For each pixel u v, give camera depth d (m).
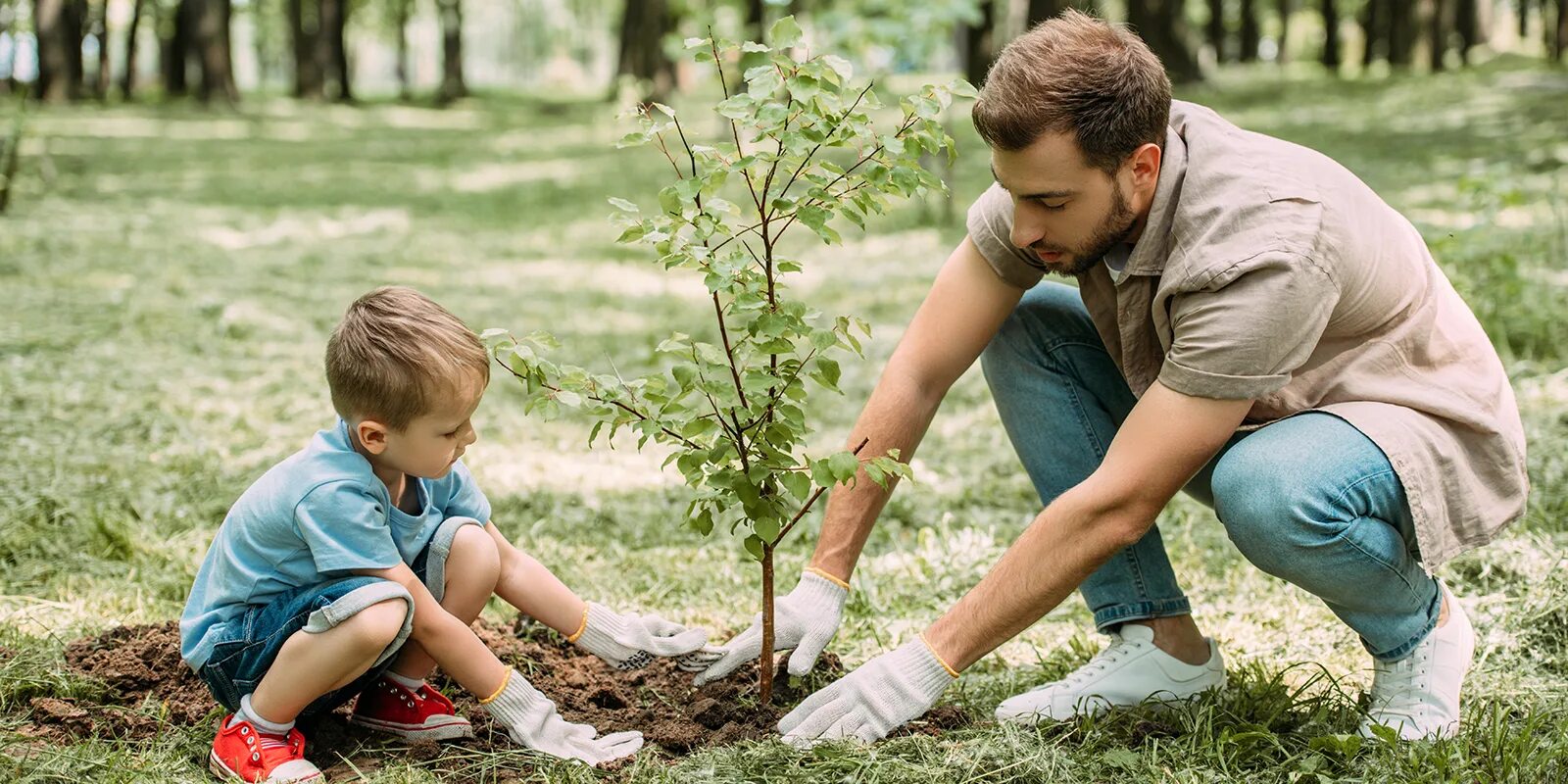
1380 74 25.95
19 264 8.48
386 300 2.41
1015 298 2.80
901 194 2.42
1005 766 2.46
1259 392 2.32
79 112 26.28
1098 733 2.62
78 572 3.69
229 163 17.22
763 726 2.68
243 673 2.47
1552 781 2.39
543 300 8.16
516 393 5.96
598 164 17.39
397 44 47.66
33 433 4.98
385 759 2.59
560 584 2.82
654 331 7.23
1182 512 4.20
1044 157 2.29
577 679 2.98
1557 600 3.20
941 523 4.27
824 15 9.47
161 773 2.47
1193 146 2.42
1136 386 2.64
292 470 2.47
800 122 2.36
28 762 2.45
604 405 2.65
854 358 6.50
